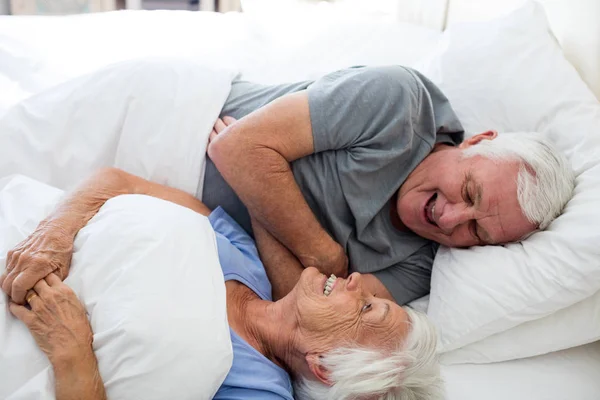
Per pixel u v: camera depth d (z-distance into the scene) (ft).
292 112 3.76
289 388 3.46
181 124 4.12
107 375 2.82
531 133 4.00
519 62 4.61
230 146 3.74
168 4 9.11
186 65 4.33
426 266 4.37
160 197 3.92
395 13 7.43
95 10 8.38
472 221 3.84
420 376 3.25
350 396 3.19
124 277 2.98
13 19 5.62
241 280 3.73
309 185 3.99
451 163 3.87
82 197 3.50
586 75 4.81
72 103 4.10
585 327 3.75
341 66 5.75
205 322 3.02
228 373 3.22
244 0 7.29
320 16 7.04
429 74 4.94
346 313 3.40
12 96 4.70
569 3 5.03
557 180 3.76
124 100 4.12
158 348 2.83
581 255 3.48
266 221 3.91
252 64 5.76
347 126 3.80
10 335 2.83
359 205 3.98
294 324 3.49
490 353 3.86
